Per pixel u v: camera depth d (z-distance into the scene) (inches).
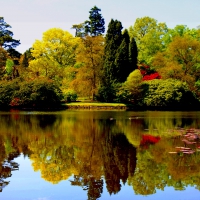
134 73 1817.2
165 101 1770.4
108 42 1989.4
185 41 1905.8
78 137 665.0
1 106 1806.1
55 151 520.7
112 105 1777.8
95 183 356.8
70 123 940.6
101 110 1649.9
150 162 444.8
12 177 377.1
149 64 2260.1
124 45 1942.7
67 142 603.8
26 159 463.2
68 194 324.8
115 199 312.7
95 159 464.4
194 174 386.6
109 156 483.5
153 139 639.1
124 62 1941.4
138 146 563.5
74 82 1893.5
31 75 2192.4
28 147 552.7
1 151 519.2
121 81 1941.4
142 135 693.9
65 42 2320.4
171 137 663.1
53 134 709.9
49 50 2316.7
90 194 325.1
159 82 1817.2
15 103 1754.4
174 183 354.9
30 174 388.8
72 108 1763.0
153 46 2373.3
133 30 2613.2
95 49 1904.5
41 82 1781.5
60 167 420.5
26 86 1787.6
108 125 890.7
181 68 1897.1
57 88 1830.7
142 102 1808.6
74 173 393.1
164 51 2217.0
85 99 2066.9
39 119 1080.2
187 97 1812.3
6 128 816.3
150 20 2551.7
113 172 397.1
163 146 562.3
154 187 343.9
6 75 2271.2
